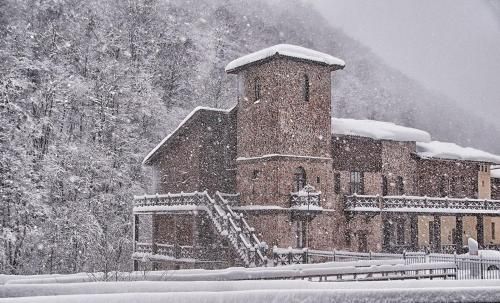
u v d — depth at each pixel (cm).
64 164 4544
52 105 4638
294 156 3709
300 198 3588
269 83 3766
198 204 3709
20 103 4472
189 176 4062
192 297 898
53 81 4544
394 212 4216
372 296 923
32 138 4341
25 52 4647
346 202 4081
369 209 4088
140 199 4275
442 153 4697
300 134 3762
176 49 6900
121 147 5041
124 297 882
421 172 4631
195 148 4025
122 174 4934
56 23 5288
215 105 6856
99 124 4925
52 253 4284
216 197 3822
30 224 4103
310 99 3831
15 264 4134
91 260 4241
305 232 3719
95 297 868
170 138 4181
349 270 2341
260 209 3712
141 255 4231
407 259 3225
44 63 4662
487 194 5231
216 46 7694
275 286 1138
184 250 3844
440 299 940
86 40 5438
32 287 1279
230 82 7394
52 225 4275
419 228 4712
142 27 6400
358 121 4503
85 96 4831
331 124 4112
